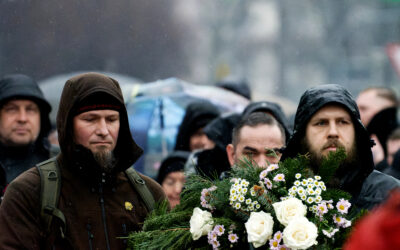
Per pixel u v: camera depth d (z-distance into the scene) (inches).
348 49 2287.2
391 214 133.6
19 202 252.7
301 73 2623.0
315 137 255.4
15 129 390.0
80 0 1455.5
